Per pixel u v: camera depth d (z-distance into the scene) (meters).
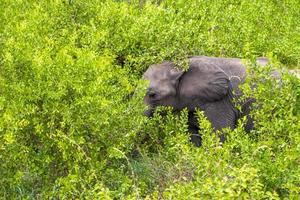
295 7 21.78
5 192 10.38
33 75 11.20
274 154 9.59
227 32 17.09
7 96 11.05
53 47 13.12
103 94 11.37
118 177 10.60
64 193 9.99
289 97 10.14
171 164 11.76
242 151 9.50
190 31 14.59
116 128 11.22
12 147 10.34
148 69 13.71
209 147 9.59
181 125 12.67
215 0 19.12
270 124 9.94
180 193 8.59
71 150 10.58
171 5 17.36
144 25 14.52
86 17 15.48
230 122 13.69
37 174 10.78
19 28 13.63
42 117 10.71
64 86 10.84
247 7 20.00
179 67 13.68
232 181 8.48
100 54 13.91
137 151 12.56
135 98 11.95
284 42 18.05
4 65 11.81
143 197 10.73
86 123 10.75
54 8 15.27
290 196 8.62
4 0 16.55
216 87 13.55
